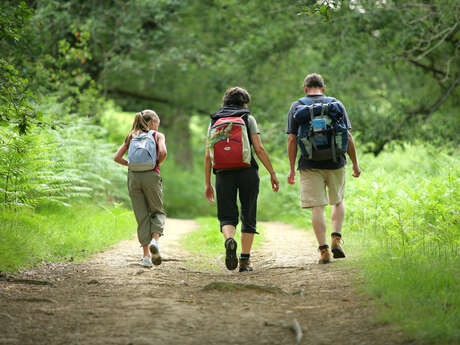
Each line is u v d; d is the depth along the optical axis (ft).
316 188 45.09
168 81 174.19
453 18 95.40
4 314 27.20
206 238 63.67
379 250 44.60
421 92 131.13
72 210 72.18
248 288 34.47
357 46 116.16
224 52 141.90
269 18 129.29
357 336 24.48
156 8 128.98
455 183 52.95
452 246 43.55
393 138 110.01
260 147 42.55
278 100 144.97
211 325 26.48
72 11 126.41
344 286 34.94
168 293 34.01
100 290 34.96
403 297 29.04
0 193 61.21
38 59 98.94
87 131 99.35
